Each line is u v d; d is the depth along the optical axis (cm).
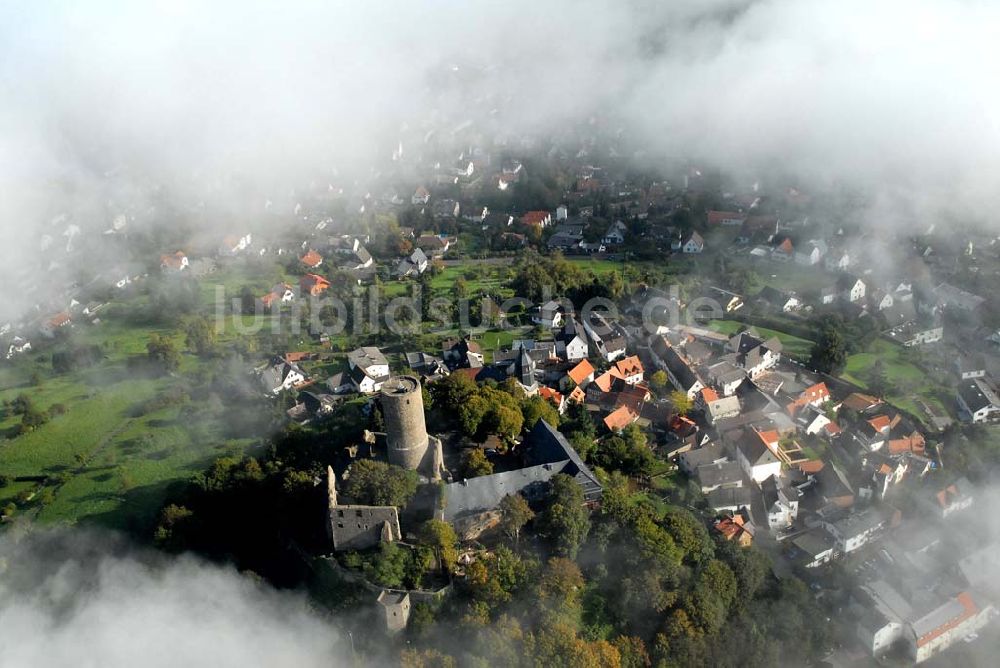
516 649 14025
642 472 19525
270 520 18562
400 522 16500
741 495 19238
